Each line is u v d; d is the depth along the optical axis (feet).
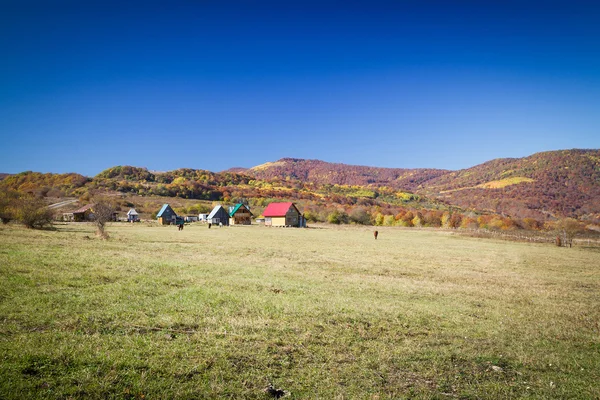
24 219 152.35
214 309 41.01
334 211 415.64
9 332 28.78
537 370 30.81
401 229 317.63
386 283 68.49
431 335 38.09
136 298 42.96
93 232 158.92
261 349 30.12
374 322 40.81
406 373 28.27
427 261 108.58
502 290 68.90
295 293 53.31
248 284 57.26
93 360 24.77
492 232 256.52
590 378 29.63
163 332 32.22
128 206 442.50
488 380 28.09
